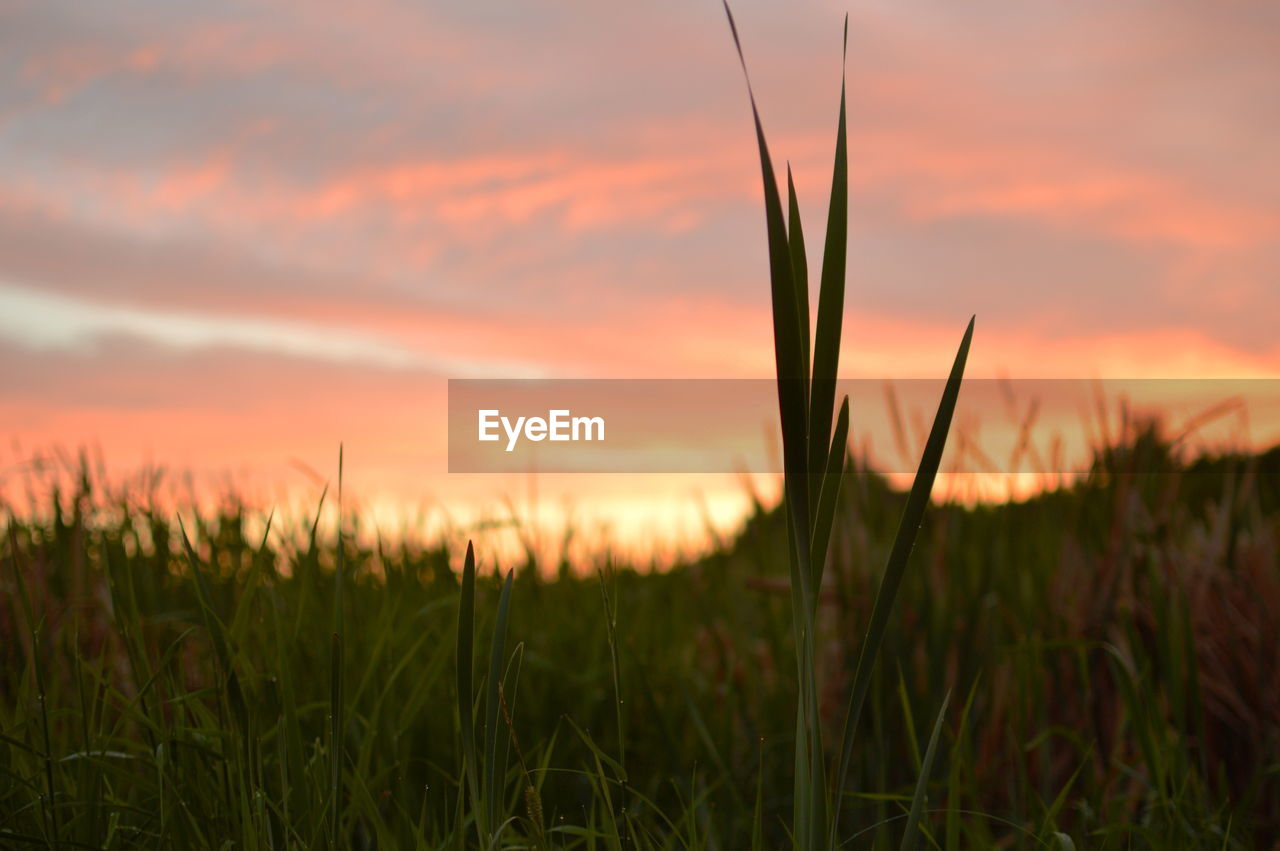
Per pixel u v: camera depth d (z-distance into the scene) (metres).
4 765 1.31
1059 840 1.31
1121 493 2.16
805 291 0.84
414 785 1.78
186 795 1.27
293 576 2.28
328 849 1.14
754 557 2.81
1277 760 1.76
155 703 1.34
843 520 2.33
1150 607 1.97
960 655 2.00
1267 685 1.83
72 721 1.52
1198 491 2.74
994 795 1.79
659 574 3.31
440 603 1.98
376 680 1.77
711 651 2.74
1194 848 1.41
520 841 1.34
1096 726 1.90
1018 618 2.07
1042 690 1.79
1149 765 1.48
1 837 1.14
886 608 0.88
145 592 2.19
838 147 0.82
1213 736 1.85
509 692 1.10
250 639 1.84
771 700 2.27
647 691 1.94
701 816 1.82
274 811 1.15
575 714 2.22
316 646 1.89
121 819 1.33
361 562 2.32
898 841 1.69
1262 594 1.97
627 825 1.19
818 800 0.85
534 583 2.81
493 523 2.59
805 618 0.85
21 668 1.79
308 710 1.71
